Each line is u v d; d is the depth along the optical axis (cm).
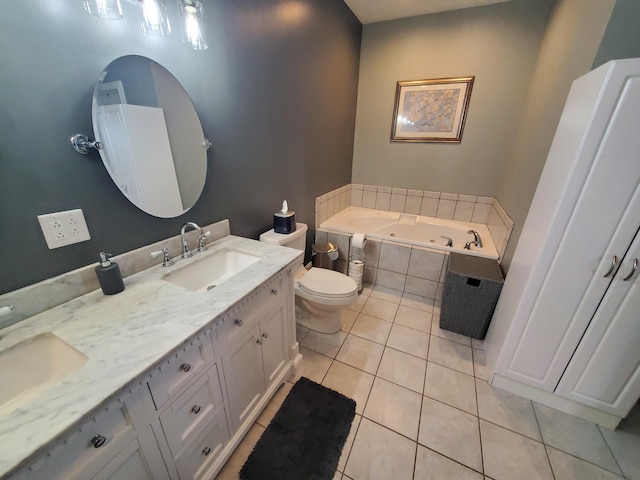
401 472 118
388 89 289
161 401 80
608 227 112
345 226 270
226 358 105
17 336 77
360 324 214
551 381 142
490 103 254
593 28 126
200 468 103
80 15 85
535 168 175
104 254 98
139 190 111
